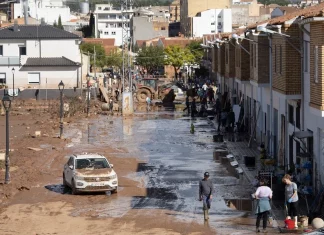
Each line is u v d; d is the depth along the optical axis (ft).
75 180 120.57
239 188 124.67
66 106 260.42
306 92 116.67
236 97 241.14
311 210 98.32
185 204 112.57
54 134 205.16
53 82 332.19
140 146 183.21
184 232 93.50
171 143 188.96
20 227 98.22
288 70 119.65
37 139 191.52
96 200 116.88
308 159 114.83
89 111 270.05
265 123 170.81
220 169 145.89
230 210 107.14
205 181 100.58
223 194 119.65
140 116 267.18
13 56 333.42
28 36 339.16
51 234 93.86
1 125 228.02
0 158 153.07
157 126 231.91
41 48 340.80
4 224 100.12
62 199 117.60
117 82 397.39
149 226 97.66
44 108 276.00
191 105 282.56
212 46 309.63
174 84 420.77
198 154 168.35
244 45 190.80
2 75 332.60
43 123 233.96
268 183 113.39
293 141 130.82
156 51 527.81
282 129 142.31
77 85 331.77
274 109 153.28
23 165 147.54
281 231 90.48
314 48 101.35
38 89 310.86
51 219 103.14
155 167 149.69
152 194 121.39
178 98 352.08
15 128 220.23
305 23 106.32
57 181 133.90
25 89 313.53
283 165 135.74
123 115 266.77
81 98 297.33
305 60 117.08
